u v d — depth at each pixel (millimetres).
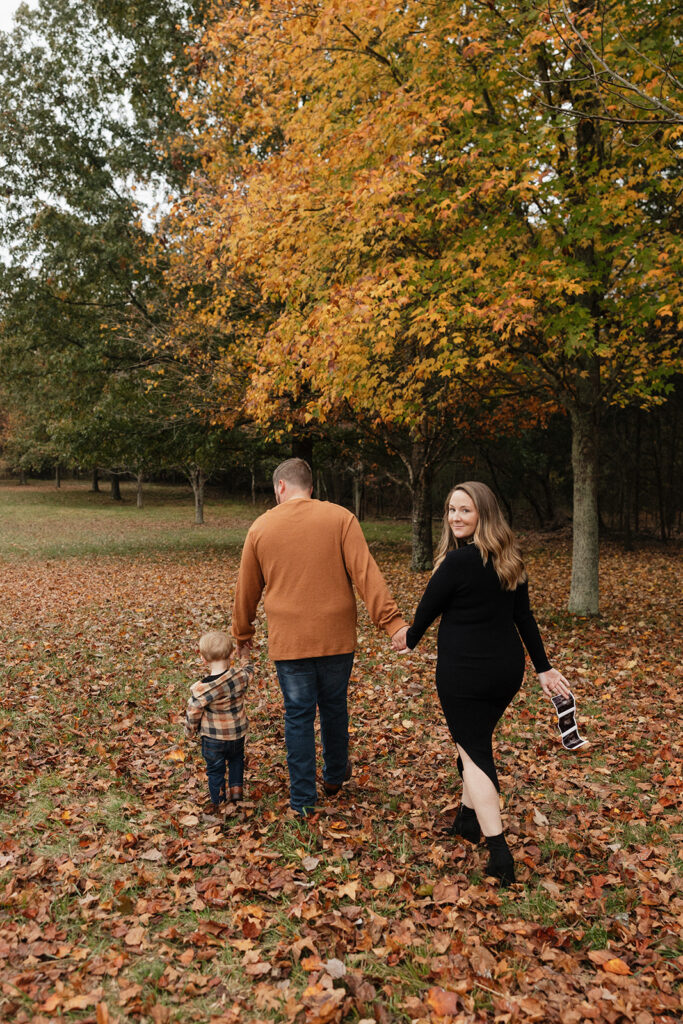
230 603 11438
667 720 5363
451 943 2623
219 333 15242
